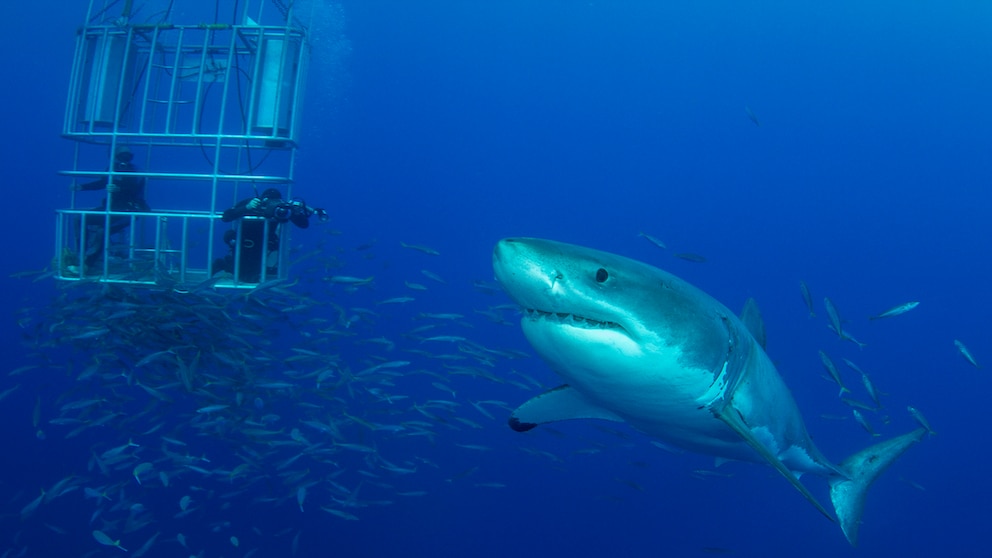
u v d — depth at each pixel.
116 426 7.54
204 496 11.09
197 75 8.49
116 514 14.49
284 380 7.92
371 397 8.94
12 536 14.42
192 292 6.86
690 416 3.25
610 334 2.73
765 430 3.78
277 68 7.60
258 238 7.77
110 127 8.01
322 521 15.91
